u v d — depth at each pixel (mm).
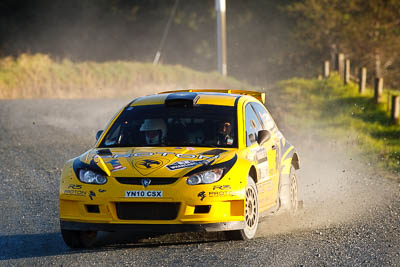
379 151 54219
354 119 71250
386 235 24297
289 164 28484
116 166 21734
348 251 21375
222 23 130125
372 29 156750
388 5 158375
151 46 189625
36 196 33531
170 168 21391
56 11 190375
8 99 92125
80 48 188250
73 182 21750
